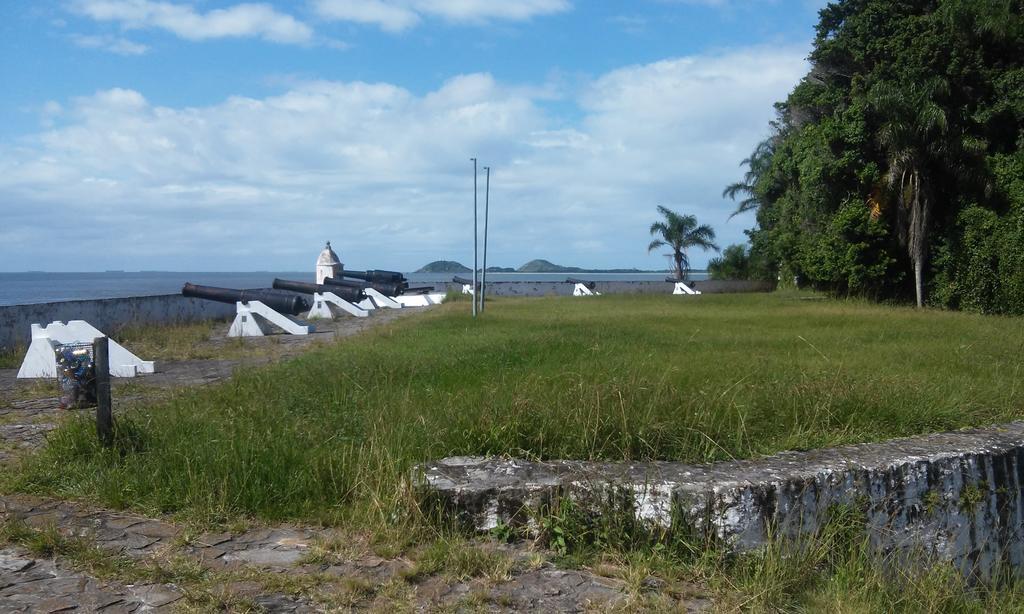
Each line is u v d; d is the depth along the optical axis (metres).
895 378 8.88
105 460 5.88
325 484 5.48
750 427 6.48
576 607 4.08
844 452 5.76
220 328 23.16
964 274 27.48
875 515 5.25
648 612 4.04
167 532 4.88
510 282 55.22
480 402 6.72
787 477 5.05
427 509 5.04
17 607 3.82
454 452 5.89
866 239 30.41
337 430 6.74
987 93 30.44
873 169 29.92
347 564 4.47
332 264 42.94
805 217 36.84
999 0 28.89
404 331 18.50
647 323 20.08
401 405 7.02
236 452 5.70
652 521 4.88
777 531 4.88
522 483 5.05
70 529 4.86
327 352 13.95
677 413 6.36
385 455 5.53
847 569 4.77
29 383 11.52
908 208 28.95
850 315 22.58
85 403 8.52
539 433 5.93
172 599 3.95
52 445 6.17
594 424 6.04
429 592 4.17
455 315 25.08
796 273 38.97
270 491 5.34
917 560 5.13
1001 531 5.84
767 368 9.86
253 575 4.24
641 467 5.39
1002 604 5.14
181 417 6.90
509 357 11.73
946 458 5.60
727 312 25.06
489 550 4.71
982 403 8.12
